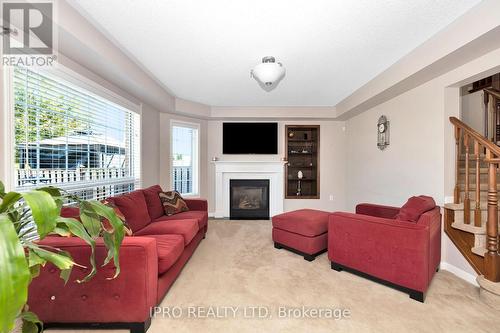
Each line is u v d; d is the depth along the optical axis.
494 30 1.64
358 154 4.31
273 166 4.86
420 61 2.30
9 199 0.82
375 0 1.63
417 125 2.84
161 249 1.90
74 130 2.30
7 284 0.63
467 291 2.05
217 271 2.41
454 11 1.75
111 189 2.96
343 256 2.37
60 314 1.51
